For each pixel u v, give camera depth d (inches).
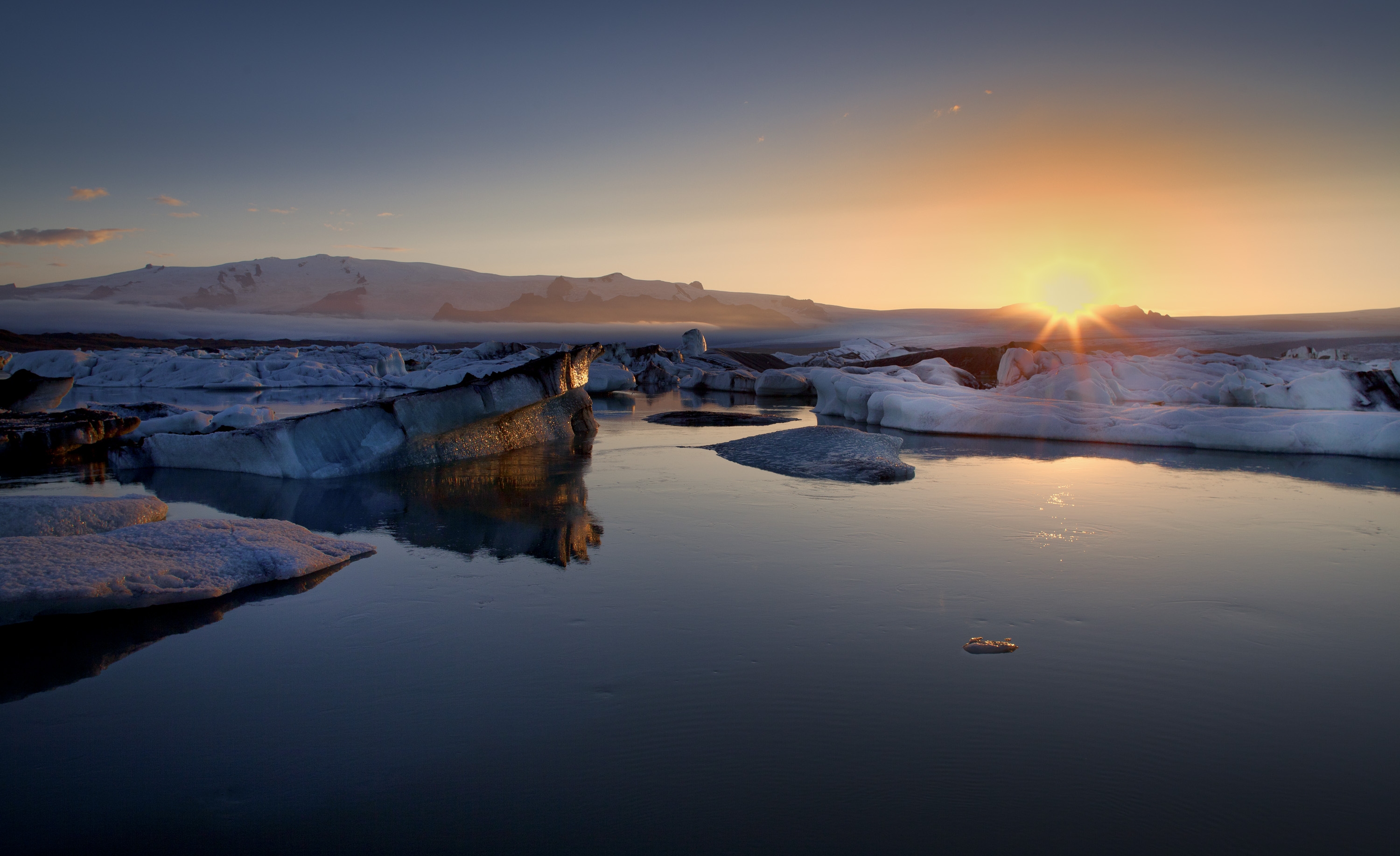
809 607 157.3
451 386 379.6
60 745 103.5
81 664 130.0
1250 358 672.4
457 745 102.5
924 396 538.9
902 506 262.5
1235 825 85.7
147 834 84.4
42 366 1143.6
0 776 96.2
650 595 165.8
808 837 82.9
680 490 295.0
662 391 1071.6
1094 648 136.0
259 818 87.1
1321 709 113.5
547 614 153.3
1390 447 369.7
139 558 170.2
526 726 107.3
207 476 330.6
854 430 428.8
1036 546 206.8
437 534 223.1
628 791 91.7
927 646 136.8
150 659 131.9
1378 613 154.7
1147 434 431.8
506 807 88.5
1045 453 398.0
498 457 389.4
